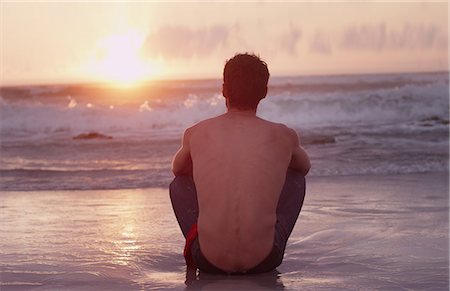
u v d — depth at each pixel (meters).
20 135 13.80
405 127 12.68
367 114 15.62
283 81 26.77
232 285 2.81
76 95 22.88
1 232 4.15
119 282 2.88
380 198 5.46
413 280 2.89
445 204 5.09
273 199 2.91
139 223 4.46
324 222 4.35
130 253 3.50
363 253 3.45
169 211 5.00
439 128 12.28
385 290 2.73
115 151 10.10
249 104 3.04
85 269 3.13
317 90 26.36
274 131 2.98
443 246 3.60
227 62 3.06
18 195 6.06
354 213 4.71
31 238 3.94
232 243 2.87
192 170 3.12
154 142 11.16
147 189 6.41
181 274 3.03
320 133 12.00
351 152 9.12
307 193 5.81
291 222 3.03
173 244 3.73
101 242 3.80
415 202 5.21
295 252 3.48
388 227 4.15
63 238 3.94
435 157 8.38
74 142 11.57
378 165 7.84
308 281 2.88
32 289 2.77
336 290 2.73
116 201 5.60
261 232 2.87
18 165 8.73
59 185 6.74
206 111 15.34
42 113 15.09
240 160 2.90
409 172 7.28
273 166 2.92
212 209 2.90
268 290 2.72
